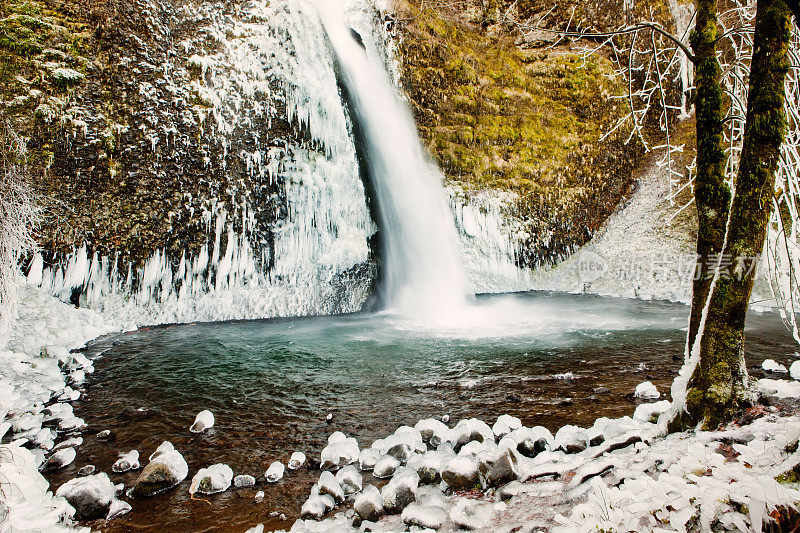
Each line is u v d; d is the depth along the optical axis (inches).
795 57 126.9
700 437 92.2
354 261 389.7
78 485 104.8
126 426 157.6
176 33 341.7
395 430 147.8
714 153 109.6
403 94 446.9
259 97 364.2
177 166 335.6
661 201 469.4
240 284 354.3
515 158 471.5
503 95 492.1
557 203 473.4
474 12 521.3
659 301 378.9
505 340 267.0
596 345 246.5
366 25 434.3
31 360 208.1
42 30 303.1
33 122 290.8
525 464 106.1
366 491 100.7
